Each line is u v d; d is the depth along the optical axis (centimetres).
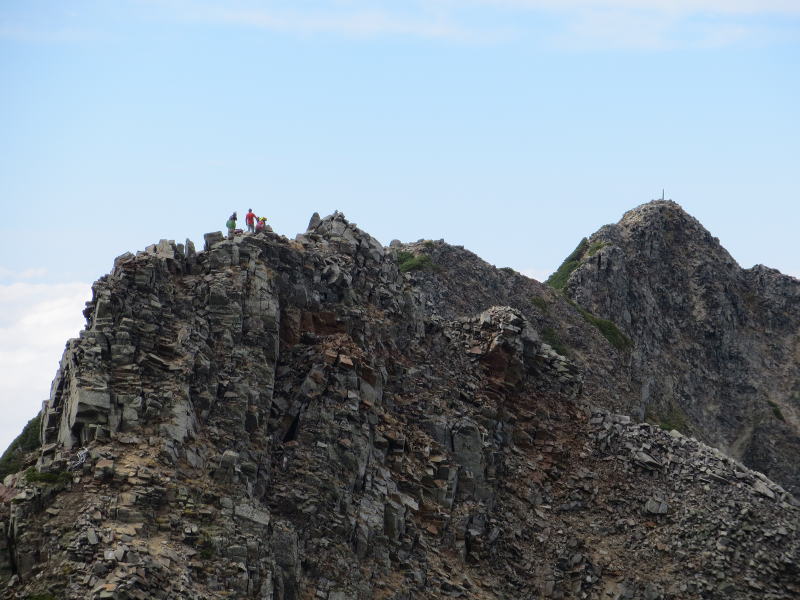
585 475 19312
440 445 17500
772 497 19088
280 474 14812
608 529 18512
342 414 15738
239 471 13688
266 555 13012
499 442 19100
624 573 17700
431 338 19625
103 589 11200
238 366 15112
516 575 17088
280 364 16075
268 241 16875
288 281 16800
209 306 15462
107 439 13175
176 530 12556
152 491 12675
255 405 14938
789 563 18038
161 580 11694
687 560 18000
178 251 15912
